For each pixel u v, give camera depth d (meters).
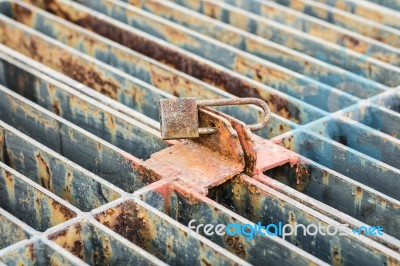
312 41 7.36
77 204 5.12
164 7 8.04
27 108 5.83
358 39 7.38
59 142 5.64
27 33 7.32
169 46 7.17
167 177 4.87
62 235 4.38
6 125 5.57
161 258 4.58
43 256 4.30
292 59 7.04
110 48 7.12
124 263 4.34
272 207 4.75
